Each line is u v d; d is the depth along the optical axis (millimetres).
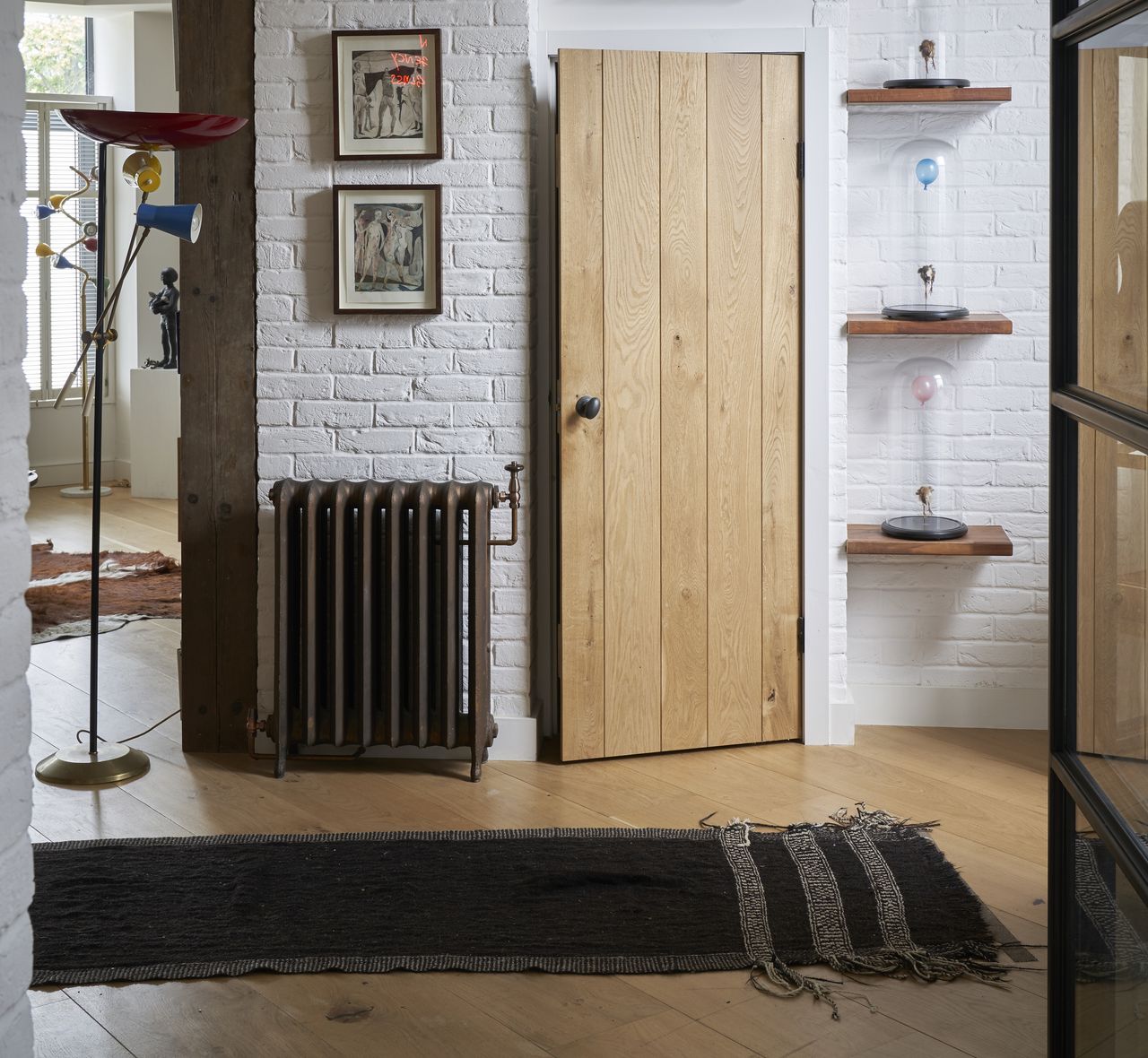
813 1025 2613
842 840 3451
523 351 4035
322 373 4074
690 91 3986
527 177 3979
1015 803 3756
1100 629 1856
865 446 4379
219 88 4004
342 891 3180
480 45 3932
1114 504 1778
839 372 4160
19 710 1501
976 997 2727
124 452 9055
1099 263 1843
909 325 4094
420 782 3947
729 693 4223
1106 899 1853
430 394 4066
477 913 3072
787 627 4242
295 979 2793
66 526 7664
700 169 4016
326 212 4016
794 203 4098
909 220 4203
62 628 5574
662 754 4195
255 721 4043
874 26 4172
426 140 3967
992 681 4430
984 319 4156
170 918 3041
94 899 3131
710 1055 2500
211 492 4125
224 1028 2600
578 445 4020
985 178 4234
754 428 4148
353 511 3904
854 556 4398
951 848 3436
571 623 4062
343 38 3928
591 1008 2682
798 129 4082
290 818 3654
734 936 2963
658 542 4109
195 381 4094
